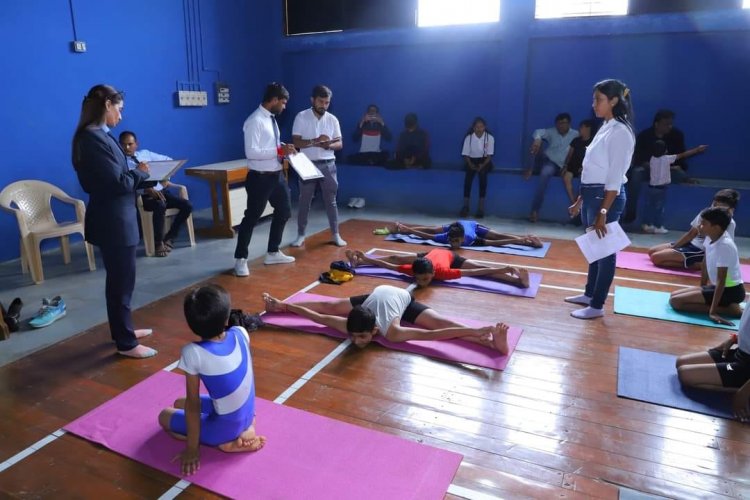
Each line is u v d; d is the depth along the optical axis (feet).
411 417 7.81
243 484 6.38
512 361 9.48
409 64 24.36
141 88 19.44
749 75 19.54
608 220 10.73
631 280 13.79
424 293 12.87
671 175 19.72
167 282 13.82
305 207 16.81
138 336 10.49
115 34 18.22
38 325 10.98
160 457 6.91
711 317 10.99
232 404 6.63
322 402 8.20
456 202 22.89
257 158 13.29
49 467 6.79
